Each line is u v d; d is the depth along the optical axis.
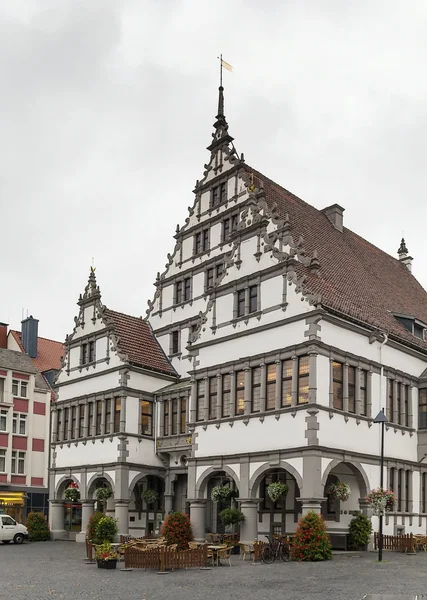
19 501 54.44
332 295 34.09
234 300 35.72
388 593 18.95
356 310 34.59
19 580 23.05
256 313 34.16
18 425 55.81
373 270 44.19
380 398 34.19
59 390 47.31
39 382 58.97
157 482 43.44
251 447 32.94
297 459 30.55
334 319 32.12
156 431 42.38
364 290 39.16
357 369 33.16
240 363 34.38
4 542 42.72
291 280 32.81
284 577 22.75
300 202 44.03
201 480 35.28
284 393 32.09
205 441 35.56
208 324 36.97
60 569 26.48
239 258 36.09
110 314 44.88
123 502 40.06
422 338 39.69
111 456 41.31
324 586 20.45
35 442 57.03
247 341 34.38
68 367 46.84
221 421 34.78
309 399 30.62
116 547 28.78
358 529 32.06
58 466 45.91
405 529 34.81
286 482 35.06
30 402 56.88
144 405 42.38
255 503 32.56
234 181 42.06
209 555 26.92
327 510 32.94
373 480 32.88
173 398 41.69
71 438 45.34
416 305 44.91
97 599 18.64
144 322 46.66
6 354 56.34
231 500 35.56
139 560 26.14
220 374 35.47
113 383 42.47
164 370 43.47
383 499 27.73
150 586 21.11
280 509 35.12
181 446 40.25
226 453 34.22
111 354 43.16
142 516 42.50
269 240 34.50
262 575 23.38
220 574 23.89
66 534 45.72
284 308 32.81
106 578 23.28
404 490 35.25
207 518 39.09
